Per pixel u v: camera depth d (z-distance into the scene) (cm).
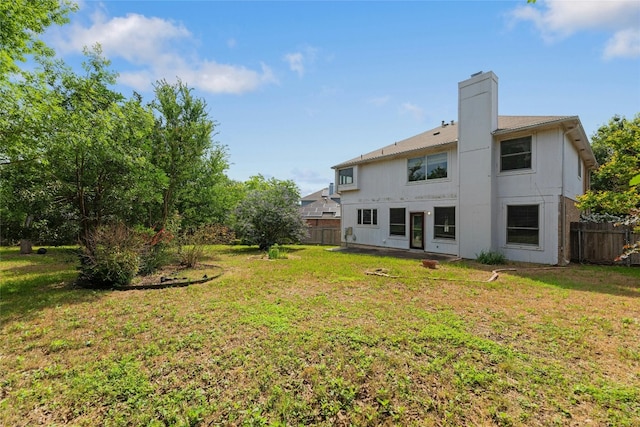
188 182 1436
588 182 1684
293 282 756
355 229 1792
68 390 293
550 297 610
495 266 1005
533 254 1081
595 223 1078
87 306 562
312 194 3919
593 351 369
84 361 352
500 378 308
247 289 686
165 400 277
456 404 269
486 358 349
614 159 1041
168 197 1138
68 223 1002
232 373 322
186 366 337
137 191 945
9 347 389
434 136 1580
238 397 282
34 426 247
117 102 911
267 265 1045
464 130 1224
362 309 530
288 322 466
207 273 880
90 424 249
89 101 784
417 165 1463
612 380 306
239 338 409
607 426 241
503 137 1155
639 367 332
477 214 1184
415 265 1028
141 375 319
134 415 257
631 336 413
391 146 1784
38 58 739
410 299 596
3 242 1633
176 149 1130
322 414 260
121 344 396
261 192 1725
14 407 268
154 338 414
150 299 607
